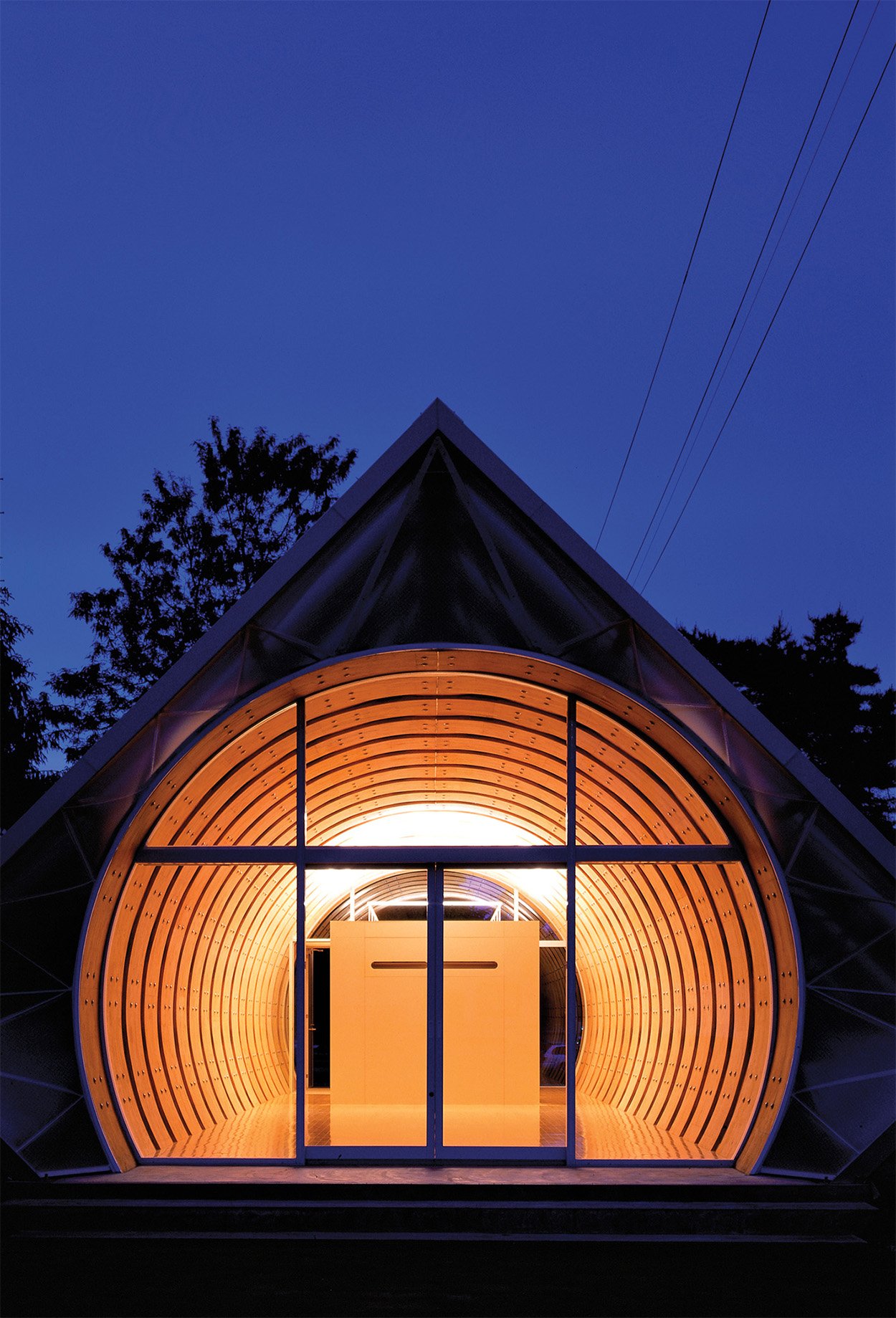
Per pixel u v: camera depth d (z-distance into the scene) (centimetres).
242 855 1298
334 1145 1291
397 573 1243
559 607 1231
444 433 1220
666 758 1300
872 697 4488
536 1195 1153
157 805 1268
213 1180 1164
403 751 1502
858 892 1205
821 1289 942
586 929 1923
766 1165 1192
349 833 1825
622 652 1228
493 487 1228
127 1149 1240
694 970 1479
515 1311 880
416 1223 1125
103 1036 1243
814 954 1201
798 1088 1190
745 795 1227
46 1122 1171
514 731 1438
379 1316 864
